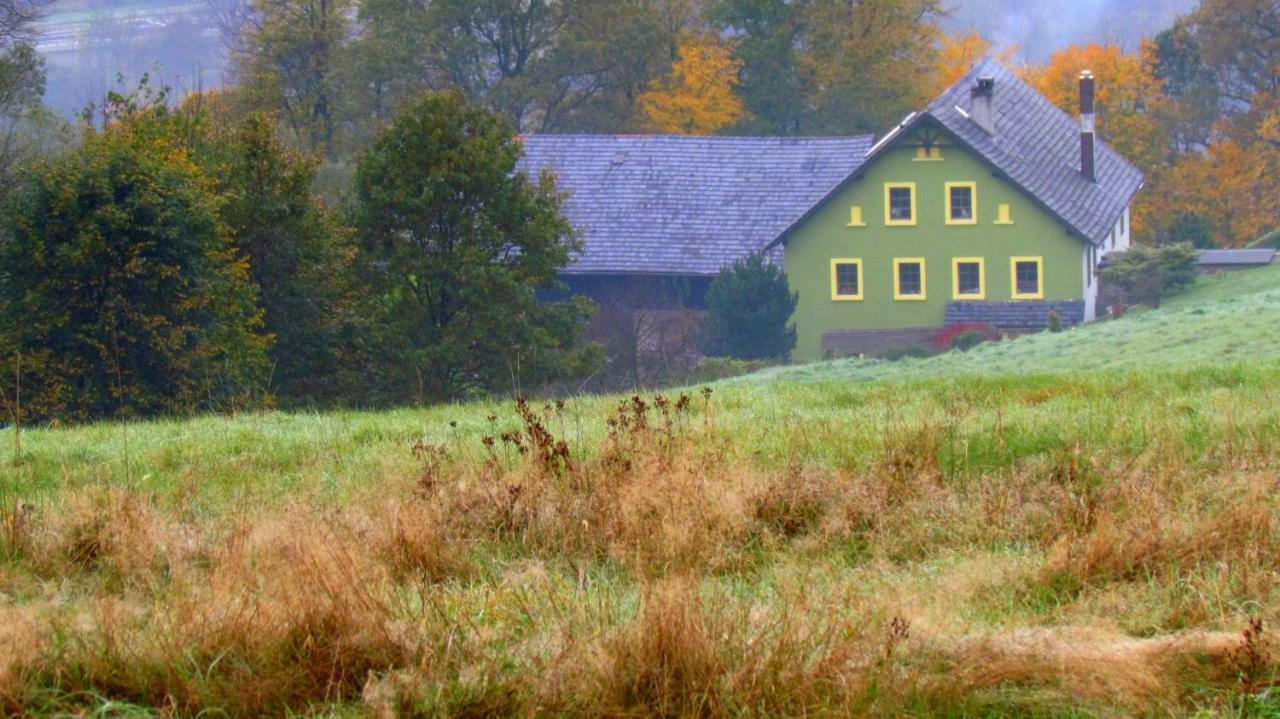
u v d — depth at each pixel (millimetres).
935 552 11109
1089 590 9516
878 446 15078
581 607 8828
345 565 9609
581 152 83312
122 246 41812
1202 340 35094
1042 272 72438
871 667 7820
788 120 101875
